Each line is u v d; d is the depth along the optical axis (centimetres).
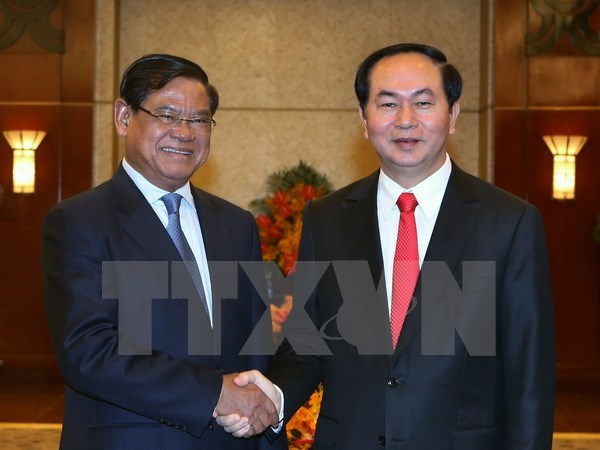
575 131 723
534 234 236
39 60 727
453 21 761
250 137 764
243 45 764
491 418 233
